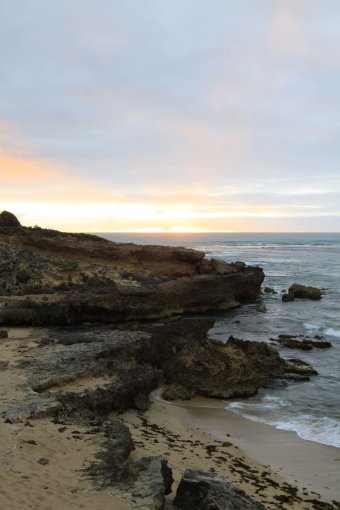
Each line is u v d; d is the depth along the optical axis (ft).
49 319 94.94
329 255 342.23
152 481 27.71
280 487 34.99
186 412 52.75
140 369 55.98
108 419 43.52
